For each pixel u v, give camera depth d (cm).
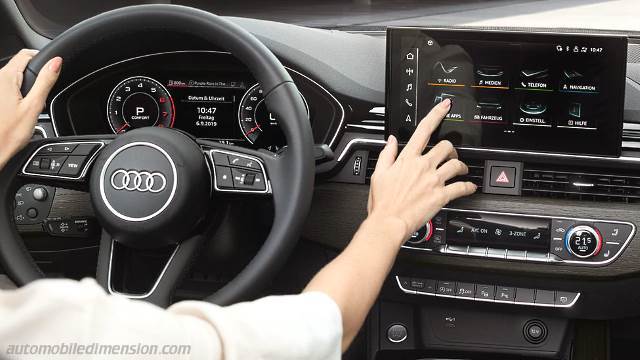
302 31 147
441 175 114
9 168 118
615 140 130
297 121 115
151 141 112
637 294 140
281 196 114
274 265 113
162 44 143
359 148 145
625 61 128
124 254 119
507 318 156
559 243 138
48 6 180
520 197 139
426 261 143
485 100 133
